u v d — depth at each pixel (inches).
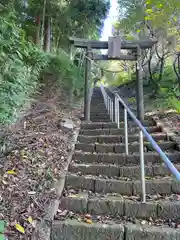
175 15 225.3
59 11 323.9
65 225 77.4
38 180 97.2
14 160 106.7
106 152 143.6
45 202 85.4
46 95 222.2
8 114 116.4
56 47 382.3
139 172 114.2
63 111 224.5
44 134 147.2
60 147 135.6
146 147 142.6
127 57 222.4
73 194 97.7
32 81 175.3
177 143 138.1
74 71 314.0
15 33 122.3
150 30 263.3
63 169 112.5
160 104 232.4
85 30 383.2
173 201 90.2
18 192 86.1
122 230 76.8
